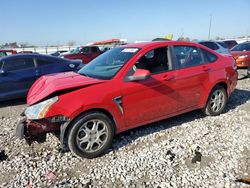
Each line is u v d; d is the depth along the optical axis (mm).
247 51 12867
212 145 4387
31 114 3957
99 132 4160
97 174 3697
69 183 3508
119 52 4996
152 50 4770
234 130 4973
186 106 5191
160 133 4949
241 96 7371
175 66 4945
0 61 7688
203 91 5379
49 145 4621
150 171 3705
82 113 4004
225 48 13977
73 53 19438
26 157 4254
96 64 5027
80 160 4105
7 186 3488
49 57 8508
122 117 4355
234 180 3396
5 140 4984
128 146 4496
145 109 4594
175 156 4086
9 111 7230
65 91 3996
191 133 4895
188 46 5262
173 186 3338
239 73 11484
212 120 5531
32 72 8055
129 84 4363
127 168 3809
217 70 5551
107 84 4223
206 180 3434
